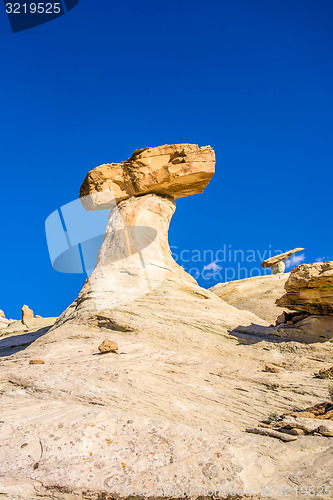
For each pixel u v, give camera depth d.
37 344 18.72
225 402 10.71
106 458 6.69
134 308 20.61
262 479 6.23
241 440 7.48
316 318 18.02
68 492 5.91
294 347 16.80
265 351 16.83
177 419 9.19
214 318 20.22
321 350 16.12
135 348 15.90
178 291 22.86
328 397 10.77
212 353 16.42
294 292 18.52
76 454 6.77
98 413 8.34
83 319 20.44
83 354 15.27
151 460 6.62
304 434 7.88
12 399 10.33
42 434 7.35
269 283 38.22
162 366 13.79
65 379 11.73
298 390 11.54
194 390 11.59
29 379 11.88
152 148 27.42
